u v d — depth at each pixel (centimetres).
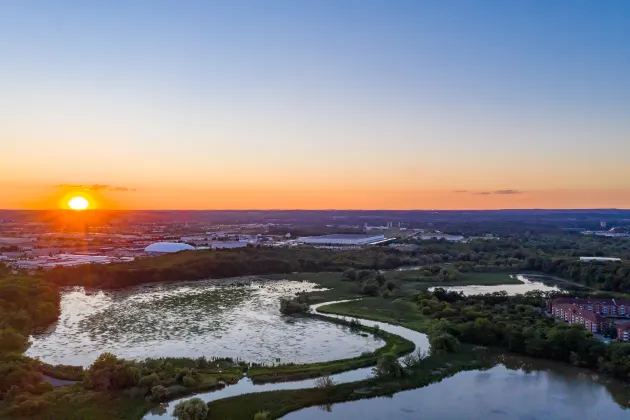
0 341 19200
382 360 17038
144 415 14062
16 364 15825
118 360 16250
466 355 19038
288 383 16425
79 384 15488
